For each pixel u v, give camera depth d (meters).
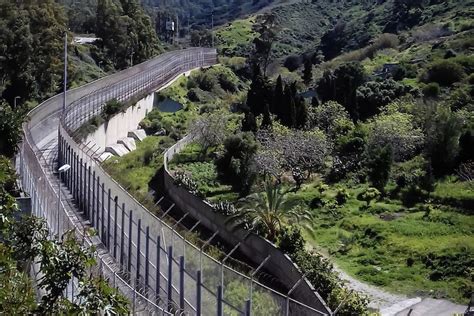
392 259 33.41
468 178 42.66
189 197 39.53
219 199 40.50
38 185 28.39
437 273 31.45
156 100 79.94
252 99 63.31
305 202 40.84
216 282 22.00
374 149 45.88
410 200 40.66
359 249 34.91
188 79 92.19
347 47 118.06
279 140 48.25
